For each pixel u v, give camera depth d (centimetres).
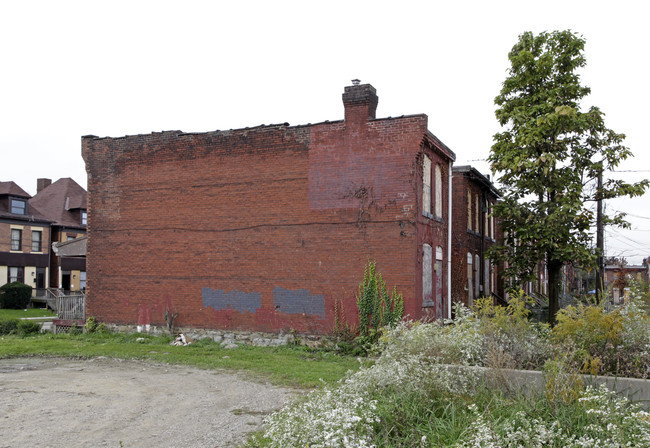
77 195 5272
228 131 1908
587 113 1889
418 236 1684
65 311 2300
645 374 746
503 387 745
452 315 2181
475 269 2672
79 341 1941
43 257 4650
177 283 1955
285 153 1817
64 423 880
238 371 1382
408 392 724
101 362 1548
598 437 590
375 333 1630
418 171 1688
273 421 679
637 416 590
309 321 1741
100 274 2097
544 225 1894
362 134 1725
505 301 3041
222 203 1900
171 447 755
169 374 1351
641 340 861
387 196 1681
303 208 1780
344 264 1714
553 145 1894
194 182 1952
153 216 2016
